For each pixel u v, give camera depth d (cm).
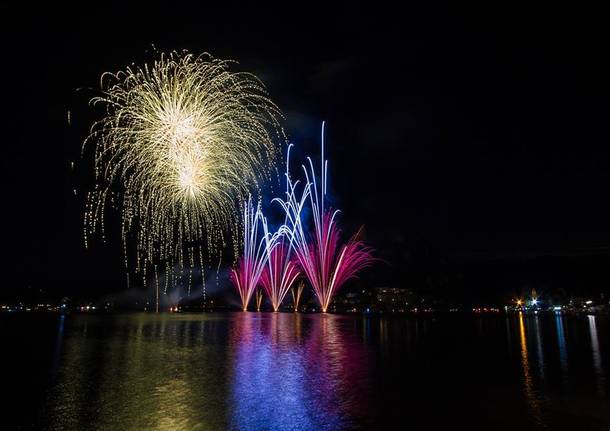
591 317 14538
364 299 17650
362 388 2106
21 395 1858
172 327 6147
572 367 2872
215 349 3475
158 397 1834
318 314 11319
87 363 2744
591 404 1855
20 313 14662
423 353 3538
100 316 11125
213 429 1431
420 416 1650
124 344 3850
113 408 1653
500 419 1628
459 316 14638
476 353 3628
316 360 2967
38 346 3700
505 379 2425
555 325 8719
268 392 1967
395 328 6888
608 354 3597
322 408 1727
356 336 4925
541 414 1698
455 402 1864
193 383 2133
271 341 4147
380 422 1569
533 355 3519
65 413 1582
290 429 1459
